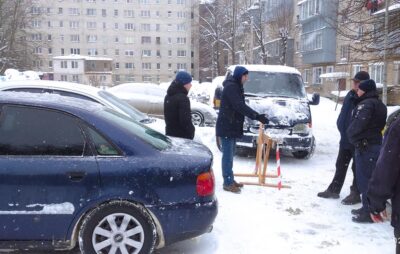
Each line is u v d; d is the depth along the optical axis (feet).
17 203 12.16
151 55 288.51
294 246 15.02
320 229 16.71
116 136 12.89
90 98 22.76
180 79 19.16
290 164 28.86
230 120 20.67
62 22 278.05
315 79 132.98
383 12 36.58
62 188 12.25
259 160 23.54
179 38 289.12
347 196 20.13
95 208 12.46
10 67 152.15
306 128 27.94
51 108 12.78
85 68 258.57
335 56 117.19
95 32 282.15
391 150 9.93
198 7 232.12
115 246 12.58
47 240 12.42
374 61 40.34
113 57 285.84
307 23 131.13
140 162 12.70
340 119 20.15
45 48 276.82
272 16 144.87
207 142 34.35
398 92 82.38
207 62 228.63
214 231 16.10
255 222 17.22
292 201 20.21
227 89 20.34
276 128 27.71
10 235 12.26
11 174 12.14
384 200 10.17
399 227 10.28
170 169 12.80
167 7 285.84
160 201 12.67
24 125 12.62
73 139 12.65
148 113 43.83
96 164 12.45
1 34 150.61
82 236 12.44
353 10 38.11
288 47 145.38
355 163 18.37
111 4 282.15
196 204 12.95
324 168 27.89
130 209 12.57
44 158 12.37
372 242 15.55
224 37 180.24
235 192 21.24
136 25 285.23
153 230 12.73
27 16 167.94
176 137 17.60
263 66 33.06
